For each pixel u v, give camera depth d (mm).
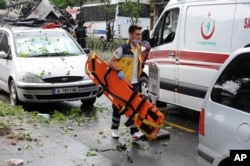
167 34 9367
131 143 7273
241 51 4457
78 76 9539
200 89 8266
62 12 28422
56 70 9500
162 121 6746
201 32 8242
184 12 8805
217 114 4441
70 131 7922
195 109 8547
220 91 4539
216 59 7836
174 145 7238
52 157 6137
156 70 7512
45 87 9258
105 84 7121
